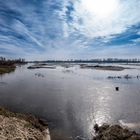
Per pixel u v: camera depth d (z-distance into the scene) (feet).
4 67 305.12
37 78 184.03
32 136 39.32
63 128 50.70
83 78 187.73
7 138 33.17
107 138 40.14
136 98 90.84
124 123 53.57
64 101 83.46
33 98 88.94
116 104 78.13
